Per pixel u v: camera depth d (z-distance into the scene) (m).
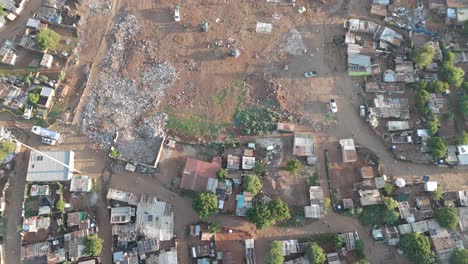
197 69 77.19
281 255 66.44
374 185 70.75
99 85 76.69
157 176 72.75
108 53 78.12
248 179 68.94
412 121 74.06
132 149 73.69
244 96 75.94
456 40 77.62
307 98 75.69
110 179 72.69
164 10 79.94
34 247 68.81
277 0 79.94
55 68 77.31
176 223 70.88
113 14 79.94
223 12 79.94
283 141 73.94
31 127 74.69
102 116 75.19
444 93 74.81
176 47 78.25
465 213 69.25
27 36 77.38
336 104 75.25
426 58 73.12
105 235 70.50
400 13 79.31
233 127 74.62
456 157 71.62
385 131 73.75
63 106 75.81
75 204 71.44
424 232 68.94
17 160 72.94
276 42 78.38
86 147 73.94
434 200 70.69
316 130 74.31
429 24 78.75
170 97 76.06
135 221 70.00
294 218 70.19
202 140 74.00
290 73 76.88
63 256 68.56
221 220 71.00
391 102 74.56
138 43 78.44
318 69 77.06
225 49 77.94
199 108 75.50
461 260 64.81
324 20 79.50
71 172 71.50
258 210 67.19
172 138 74.12
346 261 68.81
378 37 77.81
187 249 69.88
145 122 74.75
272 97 75.75
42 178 70.50
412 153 72.88
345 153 71.88
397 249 69.06
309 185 71.75
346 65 77.00
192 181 70.69
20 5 78.81
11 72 76.81
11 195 71.62
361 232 70.12
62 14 79.38
